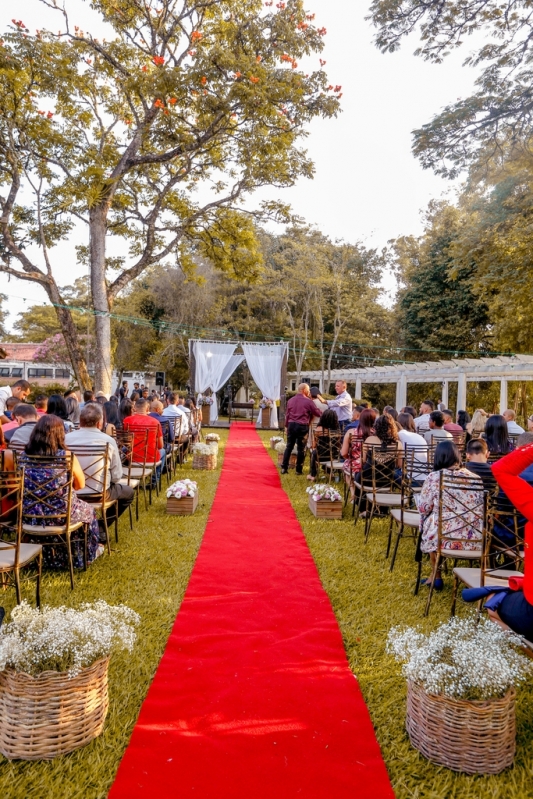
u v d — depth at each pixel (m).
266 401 19.89
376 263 30.64
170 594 4.14
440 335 23.55
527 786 2.26
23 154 13.66
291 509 7.09
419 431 8.02
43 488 4.21
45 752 2.32
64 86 13.00
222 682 2.95
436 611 3.96
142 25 13.71
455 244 13.09
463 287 22.50
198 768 2.28
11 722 2.31
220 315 29.95
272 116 12.61
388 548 5.20
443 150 10.20
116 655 3.19
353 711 2.71
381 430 6.26
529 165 10.31
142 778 2.21
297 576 4.62
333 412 8.45
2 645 2.31
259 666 3.13
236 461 11.39
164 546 5.32
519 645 2.52
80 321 37.97
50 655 2.34
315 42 12.98
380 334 29.27
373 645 3.42
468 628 2.58
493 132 9.84
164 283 29.58
